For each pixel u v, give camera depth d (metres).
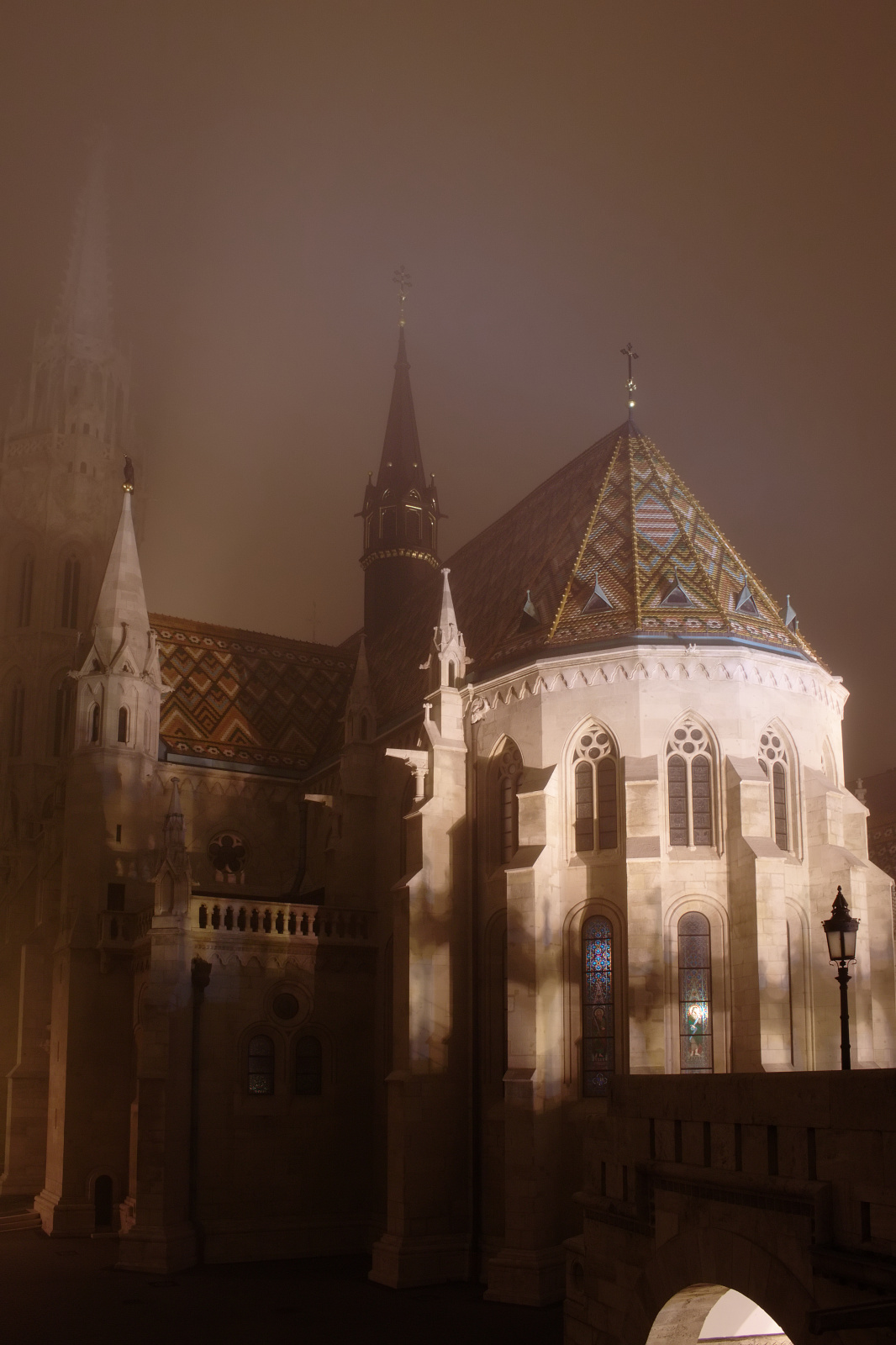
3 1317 37.03
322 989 51.94
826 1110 16.89
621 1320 22.36
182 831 49.97
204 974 48.91
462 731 49.56
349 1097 51.50
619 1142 23.11
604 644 45.72
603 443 58.72
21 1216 53.59
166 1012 47.28
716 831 43.47
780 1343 24.62
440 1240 44.06
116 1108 53.78
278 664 72.00
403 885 47.06
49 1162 55.81
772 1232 17.80
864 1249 15.91
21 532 86.44
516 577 55.94
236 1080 49.06
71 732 64.69
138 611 60.75
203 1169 47.50
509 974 43.25
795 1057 43.12
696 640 45.19
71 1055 53.62
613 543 50.97
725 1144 19.34
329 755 64.00
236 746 65.19
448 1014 46.66
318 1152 50.12
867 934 44.88
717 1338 24.34
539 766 45.88
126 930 55.25
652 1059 40.91
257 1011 50.03
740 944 41.59
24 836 73.44
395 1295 41.09
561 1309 38.91
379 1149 50.78
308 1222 49.06
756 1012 40.12
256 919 51.78
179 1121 47.00
